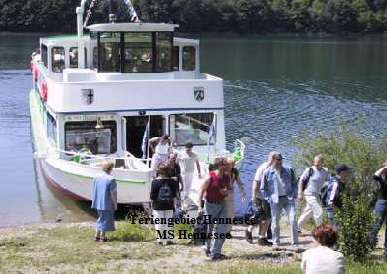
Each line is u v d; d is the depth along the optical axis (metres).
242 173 26.86
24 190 23.25
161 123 21.50
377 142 19.92
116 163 20.64
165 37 22.56
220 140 21.66
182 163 17.77
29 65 73.81
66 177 20.50
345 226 12.87
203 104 21.33
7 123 38.59
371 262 12.80
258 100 50.97
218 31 157.50
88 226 17.91
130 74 22.30
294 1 169.12
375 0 176.00
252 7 161.38
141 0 122.75
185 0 149.00
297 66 83.69
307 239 15.50
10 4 133.25
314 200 14.88
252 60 91.00
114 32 22.05
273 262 13.09
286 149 31.80
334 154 18.67
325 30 171.00
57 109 20.58
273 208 14.19
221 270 12.41
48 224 18.55
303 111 45.47
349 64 88.88
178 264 13.11
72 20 134.88
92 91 20.45
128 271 12.60
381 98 53.66
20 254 14.12
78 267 12.97
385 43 141.75
